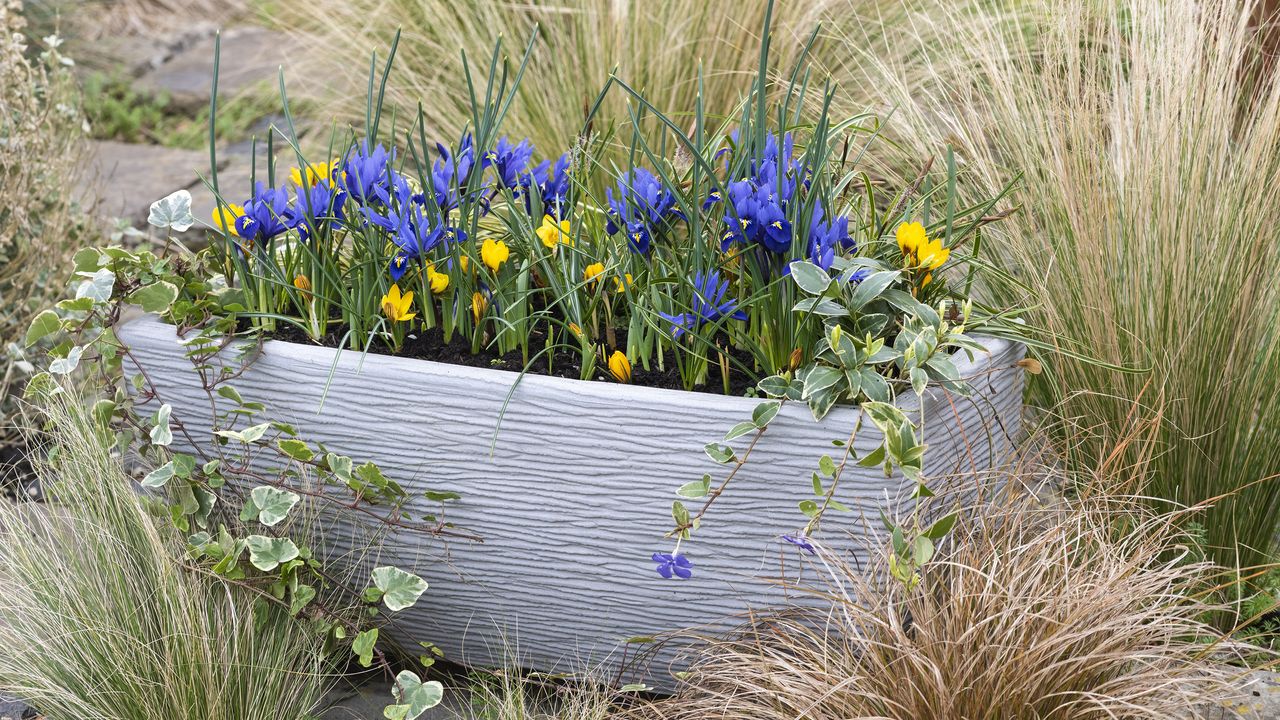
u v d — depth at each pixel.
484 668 1.84
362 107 3.47
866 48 3.03
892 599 1.55
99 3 5.35
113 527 1.68
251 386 1.70
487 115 1.76
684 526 1.57
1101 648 1.45
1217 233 1.91
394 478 1.69
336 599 1.79
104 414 1.73
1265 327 1.91
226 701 1.57
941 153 2.29
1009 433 1.80
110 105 4.54
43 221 2.65
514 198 1.89
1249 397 1.90
